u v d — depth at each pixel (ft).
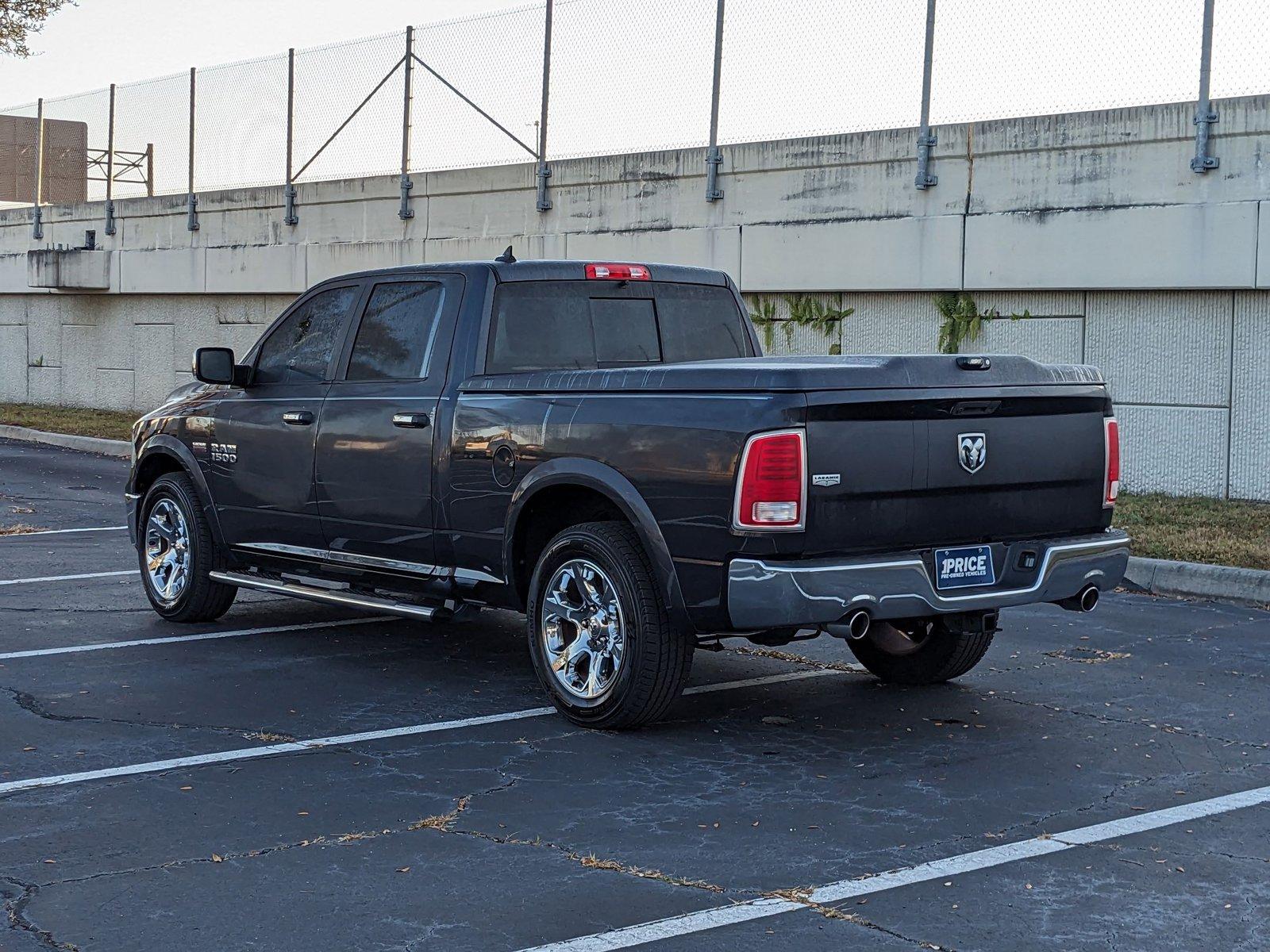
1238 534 37.17
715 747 20.45
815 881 15.08
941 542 20.26
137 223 83.82
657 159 57.00
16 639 27.45
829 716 22.35
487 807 17.58
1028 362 21.12
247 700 22.93
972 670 25.72
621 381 20.81
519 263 24.08
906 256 49.32
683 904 14.44
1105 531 22.27
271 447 26.53
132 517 30.19
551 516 22.54
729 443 19.15
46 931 13.64
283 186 74.08
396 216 68.28
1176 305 44.04
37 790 18.08
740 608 19.07
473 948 13.32
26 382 94.17
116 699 22.86
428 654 26.55
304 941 13.44
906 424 19.66
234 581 27.45
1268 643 28.14
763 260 53.52
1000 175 47.01
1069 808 17.70
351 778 18.74
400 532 24.21
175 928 13.73
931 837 16.57
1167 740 20.99
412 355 24.36
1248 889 15.02
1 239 95.40
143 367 85.10
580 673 21.72
